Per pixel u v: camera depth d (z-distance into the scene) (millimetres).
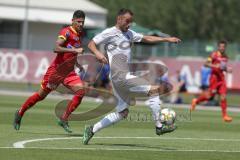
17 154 27516
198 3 189875
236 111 71500
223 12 190875
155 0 189875
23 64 94562
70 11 150625
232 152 31141
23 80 94625
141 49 111000
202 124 50094
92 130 31844
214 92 56562
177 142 35156
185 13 188250
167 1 189000
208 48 113500
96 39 31828
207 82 86062
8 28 146750
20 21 146250
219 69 56188
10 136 34750
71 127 42219
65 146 30984
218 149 32406
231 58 121875
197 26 189125
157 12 188250
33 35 146625
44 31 147875
